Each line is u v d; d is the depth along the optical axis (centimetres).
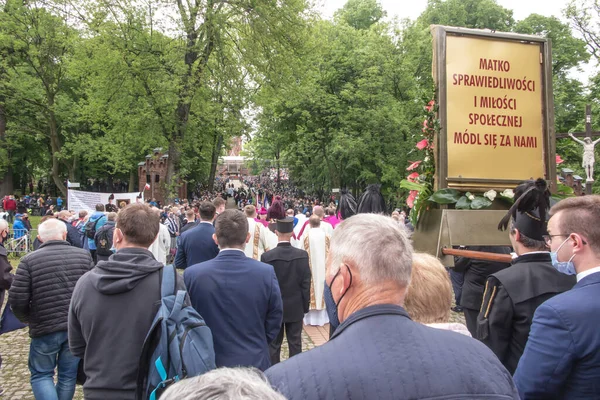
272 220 875
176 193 2258
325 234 809
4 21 2577
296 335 538
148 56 1983
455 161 383
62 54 2747
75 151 3030
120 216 277
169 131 2162
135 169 4284
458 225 375
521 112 400
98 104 2092
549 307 189
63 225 435
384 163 2866
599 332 177
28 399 490
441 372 124
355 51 3052
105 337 253
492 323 253
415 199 413
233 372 95
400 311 140
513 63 399
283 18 2041
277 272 525
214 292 314
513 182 394
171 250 1388
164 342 237
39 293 400
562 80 3306
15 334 732
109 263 264
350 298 145
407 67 2969
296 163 3462
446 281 196
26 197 3531
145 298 258
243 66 2170
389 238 146
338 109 2939
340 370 123
